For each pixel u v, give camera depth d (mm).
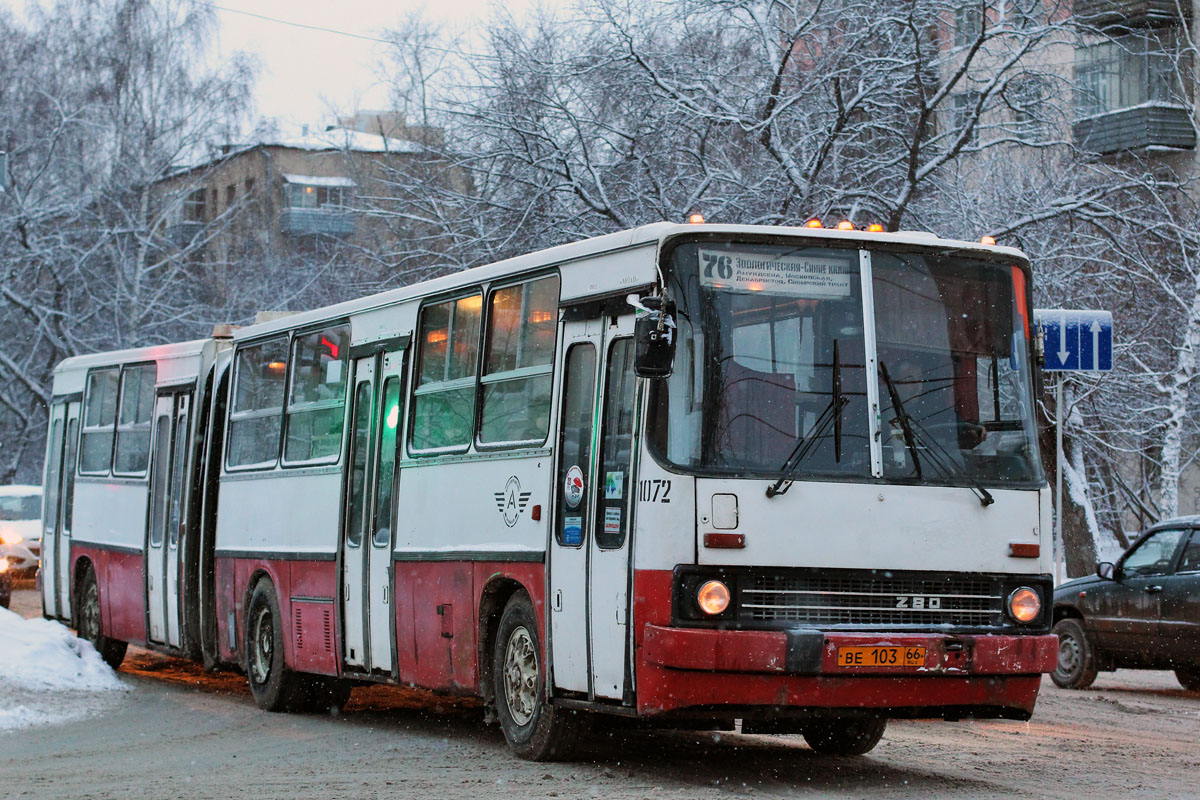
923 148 25188
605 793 9172
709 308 9617
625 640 9531
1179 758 11438
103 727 14133
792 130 25469
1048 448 28281
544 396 10930
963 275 10180
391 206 29203
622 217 25672
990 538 9781
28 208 44438
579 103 26203
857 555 9461
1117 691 18016
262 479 15867
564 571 10336
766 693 9070
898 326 9938
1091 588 18078
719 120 24938
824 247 9906
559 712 10633
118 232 44969
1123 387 27641
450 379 12398
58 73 47188
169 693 17281
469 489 11812
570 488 10391
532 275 11289
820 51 25344
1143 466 30797
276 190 55469
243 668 16000
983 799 9055
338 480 14117
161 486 18297
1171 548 17484
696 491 9305
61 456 22094
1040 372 10320
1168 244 28469
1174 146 34156
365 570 13445
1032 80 25281
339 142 33688
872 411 9719
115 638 19625
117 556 19531
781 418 9562
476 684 11555
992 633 9625
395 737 12781
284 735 13188
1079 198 25359
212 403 17344
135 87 47531
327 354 14781
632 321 9906
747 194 24719
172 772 10844
